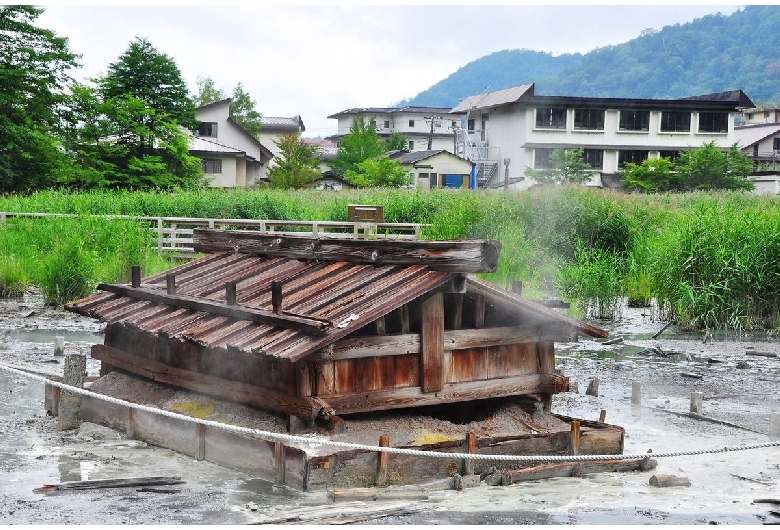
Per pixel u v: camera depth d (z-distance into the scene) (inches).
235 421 389.7
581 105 2566.4
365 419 387.5
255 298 416.2
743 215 928.3
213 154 2498.8
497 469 380.5
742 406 559.5
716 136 2637.8
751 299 873.5
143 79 2372.0
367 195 1561.3
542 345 422.0
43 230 1111.6
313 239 456.4
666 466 417.1
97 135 2095.2
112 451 413.4
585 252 1043.3
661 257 924.6
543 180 2373.3
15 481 367.2
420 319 382.6
